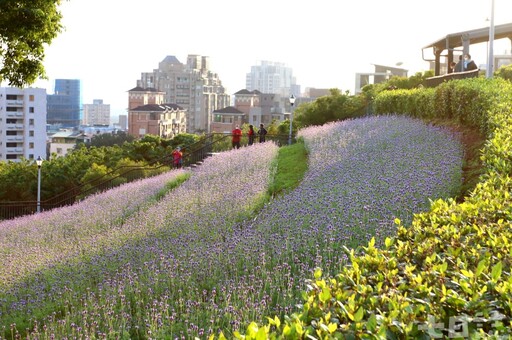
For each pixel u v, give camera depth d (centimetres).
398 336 450
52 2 2591
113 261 1416
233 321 891
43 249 1744
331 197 1439
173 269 1212
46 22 2542
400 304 482
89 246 1644
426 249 645
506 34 2973
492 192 880
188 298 1070
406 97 2712
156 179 2661
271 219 1441
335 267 1023
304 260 1145
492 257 616
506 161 1070
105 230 1931
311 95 18562
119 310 1069
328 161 2005
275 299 1020
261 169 2250
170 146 4294
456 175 1400
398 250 661
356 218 1237
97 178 3559
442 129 2080
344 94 4138
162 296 1104
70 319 1073
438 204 844
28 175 4062
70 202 3338
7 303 1277
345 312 478
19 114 15388
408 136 2050
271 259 1184
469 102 1966
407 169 1540
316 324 455
